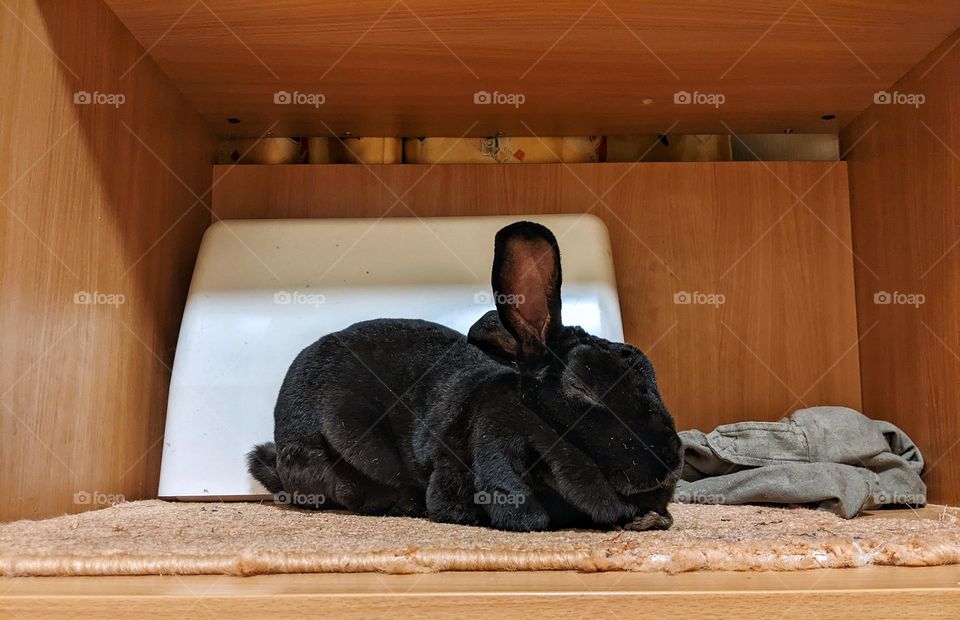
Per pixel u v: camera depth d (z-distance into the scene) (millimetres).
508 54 1142
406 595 557
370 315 1141
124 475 1078
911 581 594
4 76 812
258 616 554
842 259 1388
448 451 878
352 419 965
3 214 811
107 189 1034
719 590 566
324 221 1228
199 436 1102
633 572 623
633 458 807
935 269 1150
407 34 1087
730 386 1352
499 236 898
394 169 1376
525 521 792
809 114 1370
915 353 1204
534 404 841
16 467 833
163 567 618
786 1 1006
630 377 842
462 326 1127
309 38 1097
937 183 1145
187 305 1171
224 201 1376
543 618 555
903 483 1121
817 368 1363
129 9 1030
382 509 938
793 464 1075
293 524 855
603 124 1397
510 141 1442
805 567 636
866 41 1121
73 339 949
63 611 556
